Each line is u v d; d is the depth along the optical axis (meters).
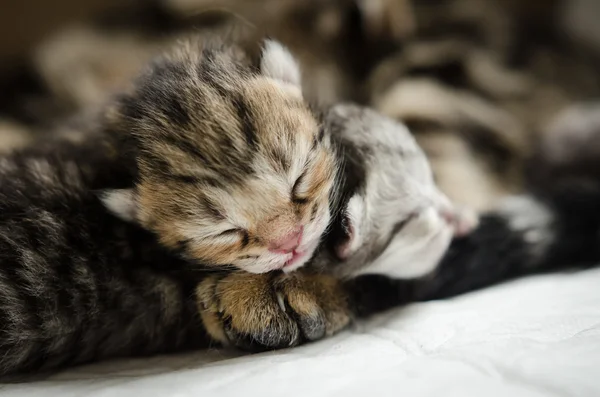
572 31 0.29
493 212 0.19
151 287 0.16
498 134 0.23
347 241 0.16
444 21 0.26
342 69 0.24
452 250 0.18
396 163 0.17
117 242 0.16
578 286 0.16
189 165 0.16
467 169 0.21
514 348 0.14
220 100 0.16
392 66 0.24
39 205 0.16
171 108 0.16
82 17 0.32
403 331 0.15
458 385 0.13
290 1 0.25
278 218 0.15
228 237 0.16
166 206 0.16
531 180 0.22
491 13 0.27
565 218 0.19
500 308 0.15
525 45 0.27
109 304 0.16
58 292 0.15
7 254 0.15
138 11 0.29
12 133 0.25
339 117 0.18
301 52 0.24
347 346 0.15
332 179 0.16
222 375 0.14
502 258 0.18
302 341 0.15
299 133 0.16
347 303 0.16
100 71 0.27
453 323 0.15
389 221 0.16
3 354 0.15
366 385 0.13
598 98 0.26
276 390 0.13
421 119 0.22
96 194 0.16
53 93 0.28
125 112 0.17
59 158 0.17
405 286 0.17
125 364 0.16
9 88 0.29
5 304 0.15
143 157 0.16
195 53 0.18
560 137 0.23
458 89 0.24
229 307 0.15
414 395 0.13
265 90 0.16
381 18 0.24
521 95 0.25
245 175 0.15
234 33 0.21
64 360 0.16
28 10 0.32
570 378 0.13
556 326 0.14
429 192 0.17
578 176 0.21
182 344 0.16
